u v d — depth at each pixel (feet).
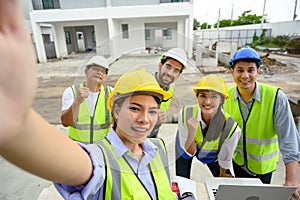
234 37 69.56
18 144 1.13
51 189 4.94
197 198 4.39
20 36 0.95
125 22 45.47
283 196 3.56
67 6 44.32
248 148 5.82
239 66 5.35
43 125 1.30
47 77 29.53
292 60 41.06
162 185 2.43
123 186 2.11
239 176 6.43
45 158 1.30
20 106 0.96
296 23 58.54
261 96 5.42
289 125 5.10
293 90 21.98
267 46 58.70
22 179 9.39
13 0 0.94
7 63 0.91
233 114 5.91
